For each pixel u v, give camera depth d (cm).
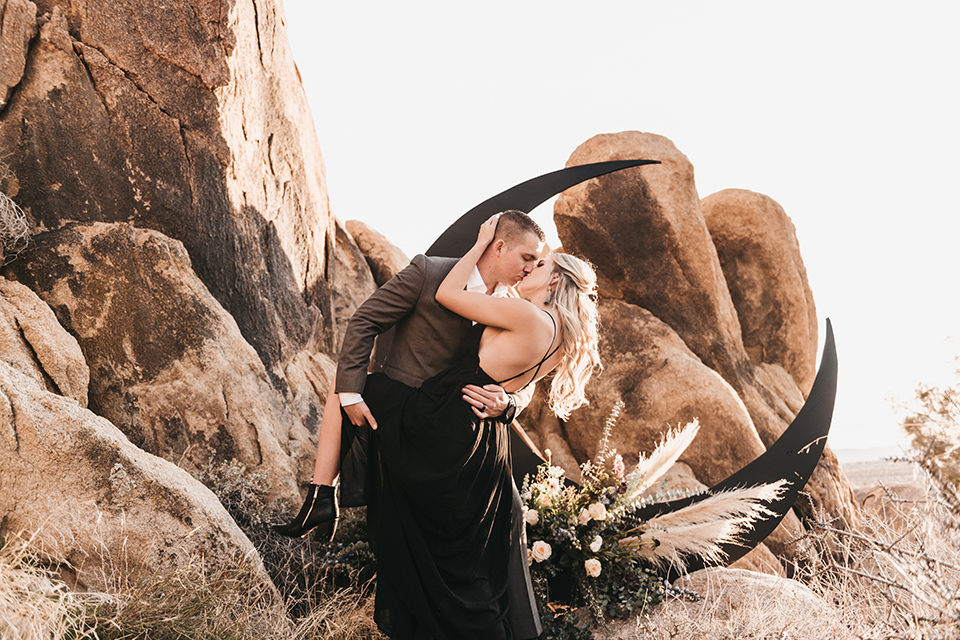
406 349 296
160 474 321
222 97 468
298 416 483
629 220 683
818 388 479
